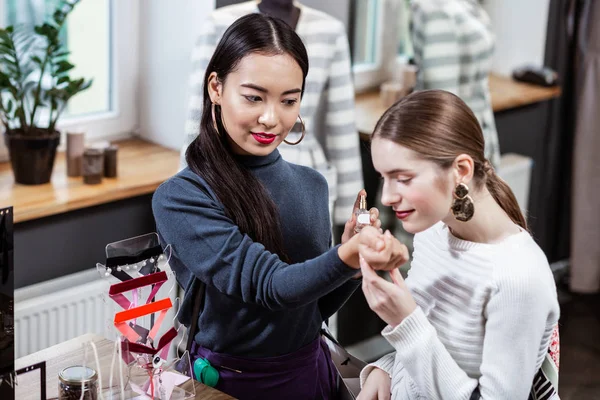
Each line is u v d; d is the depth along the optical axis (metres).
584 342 4.26
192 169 1.83
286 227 1.91
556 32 4.68
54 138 2.95
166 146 3.50
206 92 1.84
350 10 3.98
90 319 2.97
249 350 1.91
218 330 1.91
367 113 3.82
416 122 1.62
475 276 1.68
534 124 4.67
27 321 2.81
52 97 2.92
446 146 1.61
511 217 1.80
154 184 3.10
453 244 1.73
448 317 1.73
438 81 3.55
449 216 1.69
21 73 2.87
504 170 4.20
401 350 1.66
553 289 1.64
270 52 1.73
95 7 3.35
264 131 1.77
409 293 1.65
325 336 2.12
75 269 3.06
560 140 4.85
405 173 1.62
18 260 2.88
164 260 1.81
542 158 4.80
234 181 1.81
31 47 3.17
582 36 4.57
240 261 1.72
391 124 1.64
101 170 3.02
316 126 3.42
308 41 3.02
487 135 3.81
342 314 3.94
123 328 1.71
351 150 3.23
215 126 1.85
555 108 4.76
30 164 2.94
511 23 4.66
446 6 3.51
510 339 1.61
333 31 3.06
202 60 2.88
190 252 1.78
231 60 1.75
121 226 3.17
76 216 3.01
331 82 3.13
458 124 1.63
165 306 1.76
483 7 4.71
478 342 1.69
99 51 3.41
